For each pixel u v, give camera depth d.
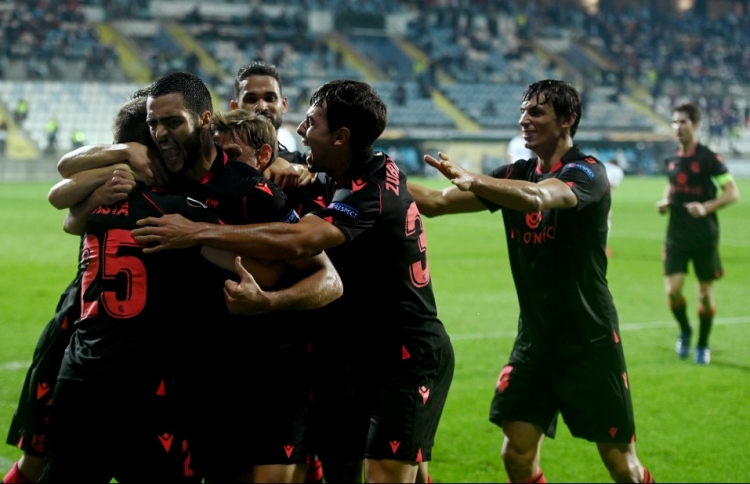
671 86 116.31
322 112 8.36
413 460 8.42
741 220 51.31
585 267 9.99
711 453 13.51
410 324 8.59
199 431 8.55
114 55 92.50
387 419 8.43
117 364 7.78
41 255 34.34
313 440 8.88
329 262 8.20
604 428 9.95
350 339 8.74
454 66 108.06
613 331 10.09
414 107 96.75
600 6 134.50
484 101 102.31
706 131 106.94
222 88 90.00
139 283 7.85
